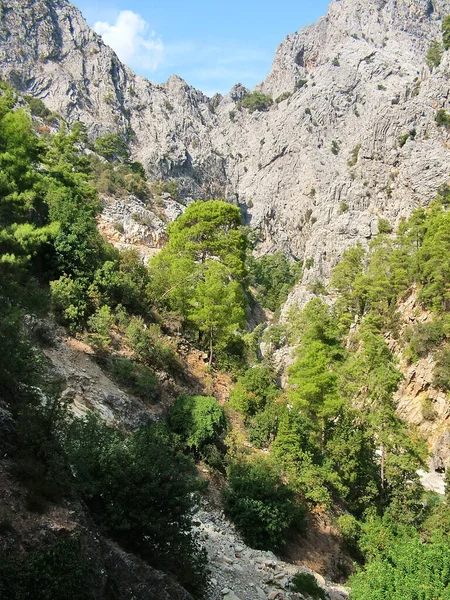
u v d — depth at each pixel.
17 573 10.50
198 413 28.33
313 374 36.94
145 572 13.55
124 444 15.72
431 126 111.88
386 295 72.81
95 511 14.29
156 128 153.50
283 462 30.98
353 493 34.62
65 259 31.31
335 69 169.75
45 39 147.88
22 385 15.91
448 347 59.22
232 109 187.12
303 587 21.41
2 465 12.80
